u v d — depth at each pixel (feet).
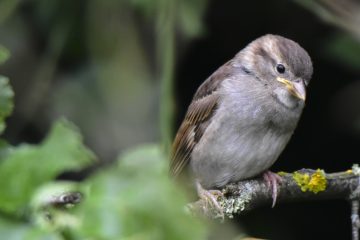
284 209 40.91
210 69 44.06
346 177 25.71
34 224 8.02
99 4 35.04
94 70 36.65
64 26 35.99
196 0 32.68
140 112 35.63
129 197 7.74
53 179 8.03
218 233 18.60
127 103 35.68
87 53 37.19
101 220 7.71
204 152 31.01
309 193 25.96
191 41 41.29
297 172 26.43
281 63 30.66
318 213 41.60
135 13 35.65
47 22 36.40
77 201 8.71
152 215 7.68
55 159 7.99
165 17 30.99
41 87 36.47
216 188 31.68
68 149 8.01
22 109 37.22
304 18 42.16
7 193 7.97
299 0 35.42
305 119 43.32
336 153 43.16
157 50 33.86
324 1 35.70
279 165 43.50
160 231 7.66
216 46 43.37
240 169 30.55
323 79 43.11
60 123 8.09
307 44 42.75
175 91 42.75
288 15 42.34
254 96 30.17
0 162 8.21
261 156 30.22
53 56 36.11
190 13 32.37
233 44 43.34
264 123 29.96
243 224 39.88
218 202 23.85
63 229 7.94
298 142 43.39
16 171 8.00
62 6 35.78
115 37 35.68
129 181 7.80
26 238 7.82
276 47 31.30
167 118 28.25
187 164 32.09
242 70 31.53
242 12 42.57
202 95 31.63
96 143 35.53
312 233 41.52
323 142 43.24
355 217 25.34
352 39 36.76
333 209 41.83
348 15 35.63
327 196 25.89
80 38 36.45
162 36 30.71
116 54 35.88
